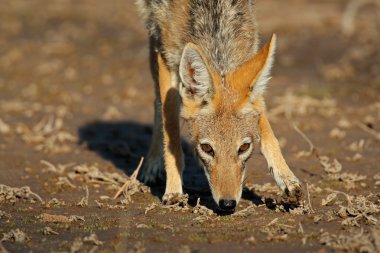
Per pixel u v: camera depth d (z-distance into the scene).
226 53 10.70
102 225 9.65
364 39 25.78
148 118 18.72
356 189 11.56
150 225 9.59
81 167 12.89
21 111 19.27
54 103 20.36
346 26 27.08
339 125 16.39
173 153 11.06
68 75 24.00
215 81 10.03
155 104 12.61
